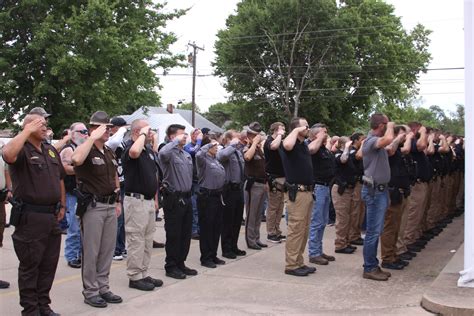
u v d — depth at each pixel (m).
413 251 8.75
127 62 23.16
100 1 21.92
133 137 6.08
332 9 38.22
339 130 42.28
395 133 7.45
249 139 8.81
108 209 5.64
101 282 5.69
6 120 23.81
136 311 5.38
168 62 26.02
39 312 4.97
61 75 21.64
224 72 40.75
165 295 6.00
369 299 5.91
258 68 40.34
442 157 10.75
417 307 5.58
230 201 8.06
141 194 6.17
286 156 7.08
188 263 7.73
